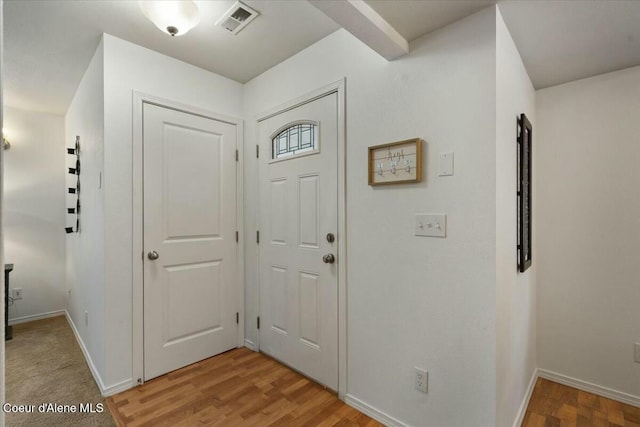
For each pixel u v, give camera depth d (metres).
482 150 1.47
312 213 2.21
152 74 2.25
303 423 1.79
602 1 1.41
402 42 1.65
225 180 2.66
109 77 2.05
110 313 2.05
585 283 2.18
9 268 3.19
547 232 2.31
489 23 1.46
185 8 1.62
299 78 2.28
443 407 1.58
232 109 2.71
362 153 1.90
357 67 1.93
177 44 2.17
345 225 1.99
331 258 2.06
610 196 2.09
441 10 1.47
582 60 1.93
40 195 3.51
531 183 2.15
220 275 2.62
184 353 2.40
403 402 1.72
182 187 2.40
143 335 2.19
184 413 1.87
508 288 1.62
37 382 2.20
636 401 1.99
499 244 1.47
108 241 2.05
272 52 2.29
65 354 2.62
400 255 1.73
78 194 2.82
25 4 1.73
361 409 1.90
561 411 1.94
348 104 1.97
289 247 2.39
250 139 2.72
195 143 2.47
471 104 1.50
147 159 2.22
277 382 2.20
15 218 3.38
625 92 2.04
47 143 3.54
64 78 2.64
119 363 2.08
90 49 2.20
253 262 2.69
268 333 2.57
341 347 2.01
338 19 1.44
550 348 2.31
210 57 2.35
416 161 1.64
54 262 3.59
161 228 2.29
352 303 1.96
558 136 2.27
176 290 2.36
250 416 1.85
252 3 1.75
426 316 1.64
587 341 2.17
